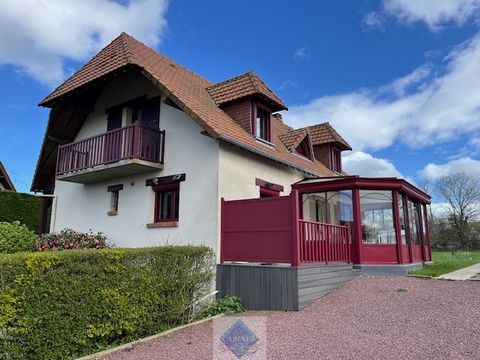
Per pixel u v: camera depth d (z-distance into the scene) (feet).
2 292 15.71
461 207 134.72
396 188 41.86
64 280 17.94
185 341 20.47
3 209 55.88
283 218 28.27
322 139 62.08
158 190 36.73
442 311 23.76
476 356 16.37
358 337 19.44
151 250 23.03
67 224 45.21
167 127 37.24
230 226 30.91
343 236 36.73
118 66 35.29
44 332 16.92
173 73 41.55
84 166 38.60
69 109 44.60
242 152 35.86
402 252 41.55
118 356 18.12
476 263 51.80
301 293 26.61
